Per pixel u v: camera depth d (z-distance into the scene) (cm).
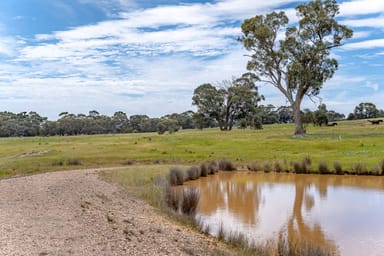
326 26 5903
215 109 10594
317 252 1120
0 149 5684
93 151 4806
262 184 2788
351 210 1891
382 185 2644
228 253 1090
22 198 1609
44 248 903
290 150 4575
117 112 15362
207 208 1958
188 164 3691
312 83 5931
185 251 1030
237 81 10506
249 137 6334
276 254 1159
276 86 6366
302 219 1703
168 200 1772
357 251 1255
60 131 13388
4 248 877
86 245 961
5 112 14750
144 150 4897
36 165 3456
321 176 3155
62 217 1259
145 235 1151
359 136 5522
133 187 2208
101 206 1554
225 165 3634
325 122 9538
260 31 5922
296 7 6134
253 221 1664
